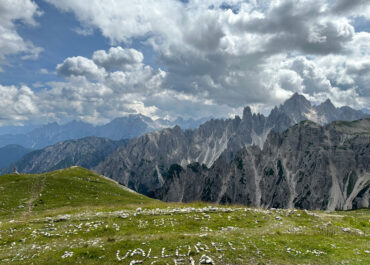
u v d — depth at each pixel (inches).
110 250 797.2
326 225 1154.0
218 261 711.7
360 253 783.7
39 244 903.7
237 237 925.2
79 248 824.9
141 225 1093.8
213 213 1290.6
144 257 737.6
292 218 1277.1
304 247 837.2
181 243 840.9
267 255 762.8
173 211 1302.9
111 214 1283.2
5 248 882.1
